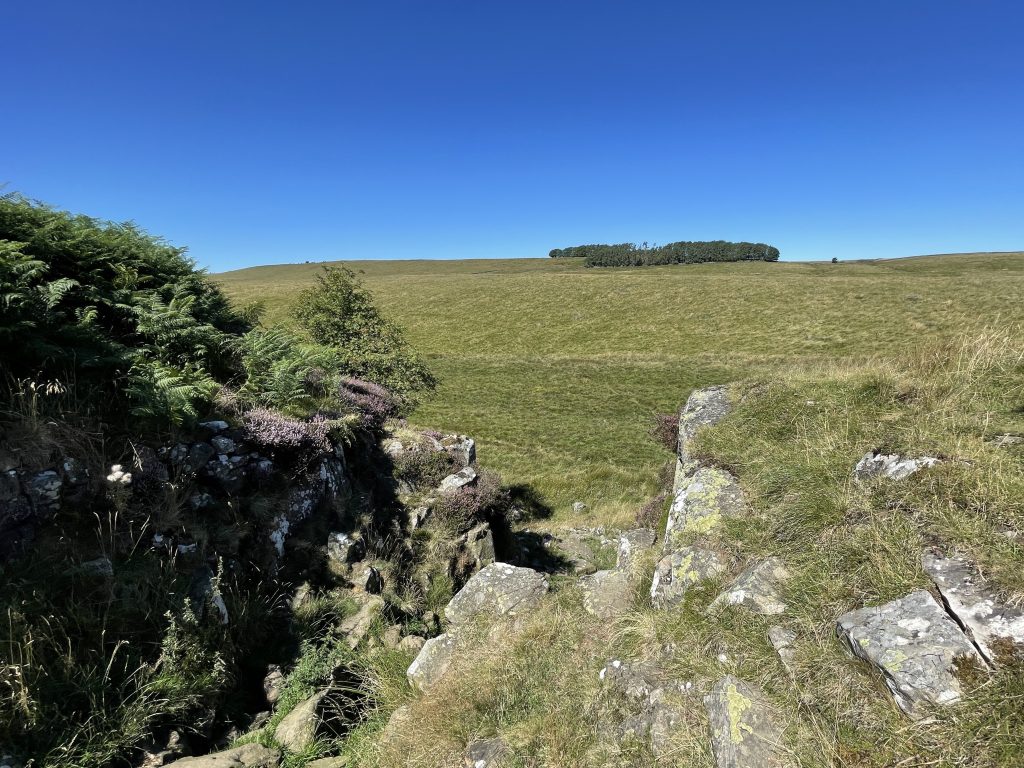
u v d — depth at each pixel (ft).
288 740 13.50
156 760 12.24
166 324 23.31
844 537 12.35
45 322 18.56
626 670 12.24
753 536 14.29
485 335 175.01
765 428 19.67
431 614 21.49
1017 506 10.91
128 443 17.31
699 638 12.00
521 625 16.49
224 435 19.94
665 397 104.06
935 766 7.77
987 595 9.53
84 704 12.44
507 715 12.62
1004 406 16.29
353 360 47.70
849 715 9.04
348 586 20.76
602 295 212.02
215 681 14.43
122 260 26.43
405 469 30.14
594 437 79.66
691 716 10.46
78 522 15.46
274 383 25.54
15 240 21.99
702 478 17.95
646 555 18.51
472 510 28.94
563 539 42.04
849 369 23.76
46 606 13.21
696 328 161.27
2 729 11.05
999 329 21.65
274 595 18.67
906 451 13.92
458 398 106.42
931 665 8.75
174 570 16.06
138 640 14.24
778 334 147.02
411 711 14.07
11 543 14.08
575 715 11.79
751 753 9.02
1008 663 8.34
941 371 20.25
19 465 14.67
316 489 22.84
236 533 18.53
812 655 10.18
